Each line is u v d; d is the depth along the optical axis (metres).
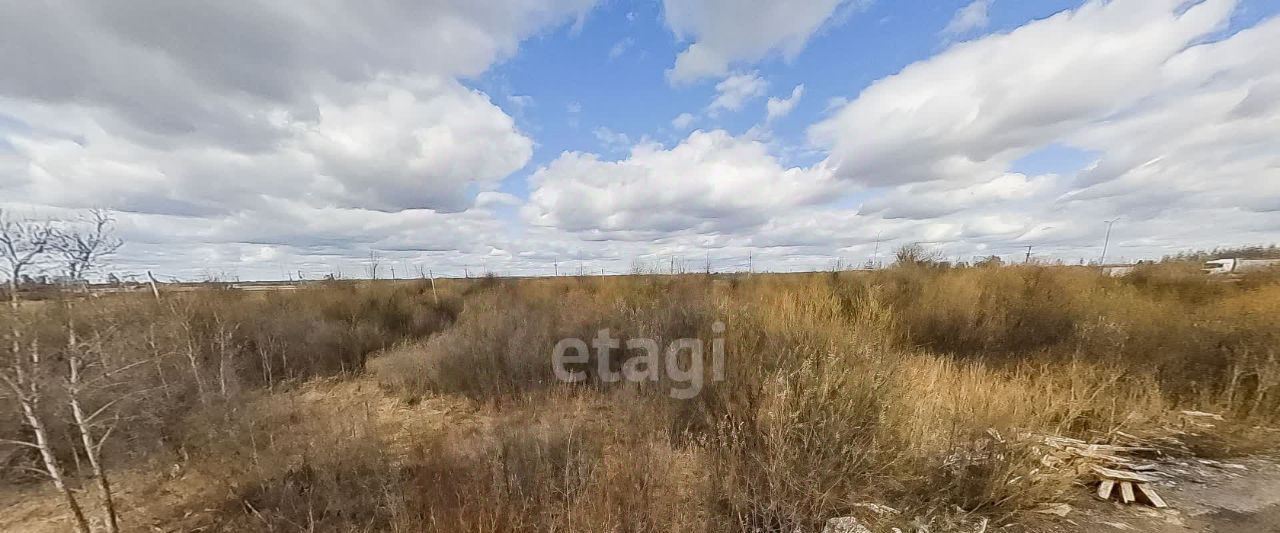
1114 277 11.54
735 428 4.00
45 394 2.98
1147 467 3.83
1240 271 12.12
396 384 7.05
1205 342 5.77
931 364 5.61
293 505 3.43
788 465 3.35
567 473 3.66
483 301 12.15
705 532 3.12
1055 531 3.06
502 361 6.93
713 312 6.26
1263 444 4.23
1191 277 11.05
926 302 8.08
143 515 3.61
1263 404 4.77
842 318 5.84
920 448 3.58
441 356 7.29
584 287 14.55
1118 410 4.71
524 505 3.34
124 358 3.65
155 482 4.11
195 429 4.44
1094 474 3.69
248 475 3.91
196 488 3.96
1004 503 3.23
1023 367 5.88
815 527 3.13
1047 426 4.39
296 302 10.98
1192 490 3.51
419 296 13.61
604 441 4.53
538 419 5.05
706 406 4.66
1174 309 7.15
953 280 9.50
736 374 4.68
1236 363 5.28
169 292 5.46
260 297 10.93
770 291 8.29
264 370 7.08
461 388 6.69
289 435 4.48
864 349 4.43
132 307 4.38
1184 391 5.31
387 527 3.39
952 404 4.27
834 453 3.39
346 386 7.30
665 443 4.30
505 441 4.10
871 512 3.20
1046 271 10.17
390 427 5.40
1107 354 5.94
